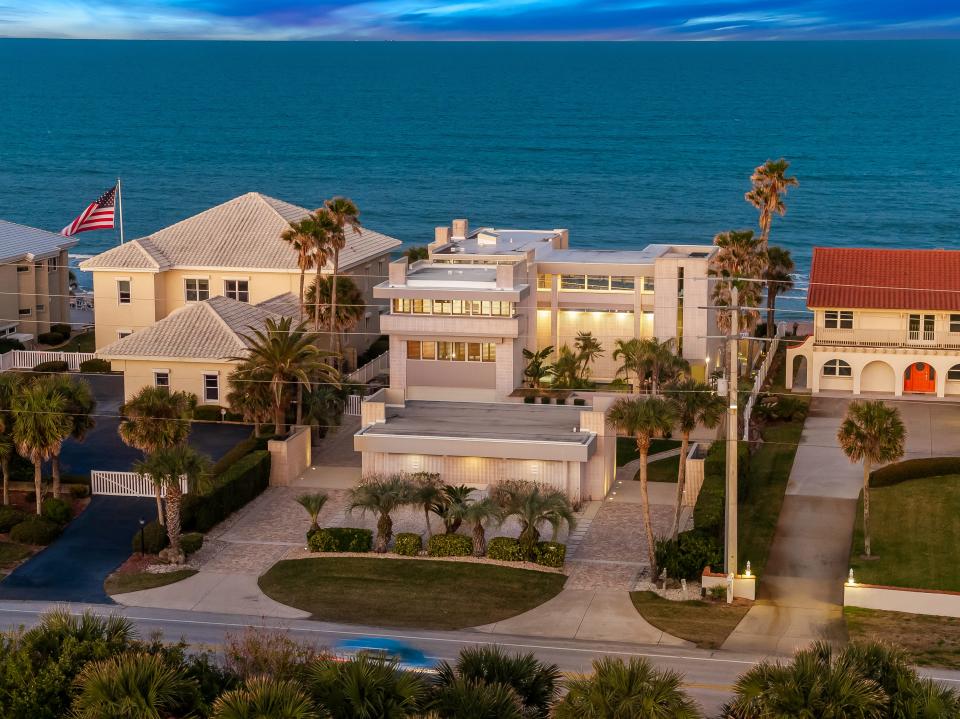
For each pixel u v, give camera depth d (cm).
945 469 6600
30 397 5994
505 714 3494
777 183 9388
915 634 4950
